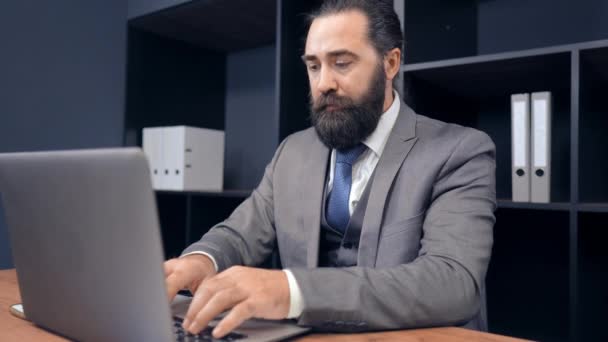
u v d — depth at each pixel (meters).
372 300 0.71
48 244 0.64
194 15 2.32
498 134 1.93
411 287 0.75
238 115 2.77
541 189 1.47
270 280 0.70
